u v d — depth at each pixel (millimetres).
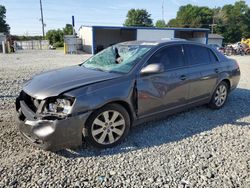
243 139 4008
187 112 5266
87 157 3369
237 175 3012
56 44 60406
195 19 83062
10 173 2963
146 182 2859
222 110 5473
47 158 3320
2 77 9500
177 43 4586
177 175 3000
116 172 3037
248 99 6445
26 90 3516
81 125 3287
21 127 3363
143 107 3943
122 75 3764
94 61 4574
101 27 32188
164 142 3854
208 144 3811
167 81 4180
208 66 5020
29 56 24453
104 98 3420
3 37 39500
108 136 3611
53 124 3109
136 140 3902
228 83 5652
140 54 4109
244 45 34344
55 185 2773
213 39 52188
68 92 3244
